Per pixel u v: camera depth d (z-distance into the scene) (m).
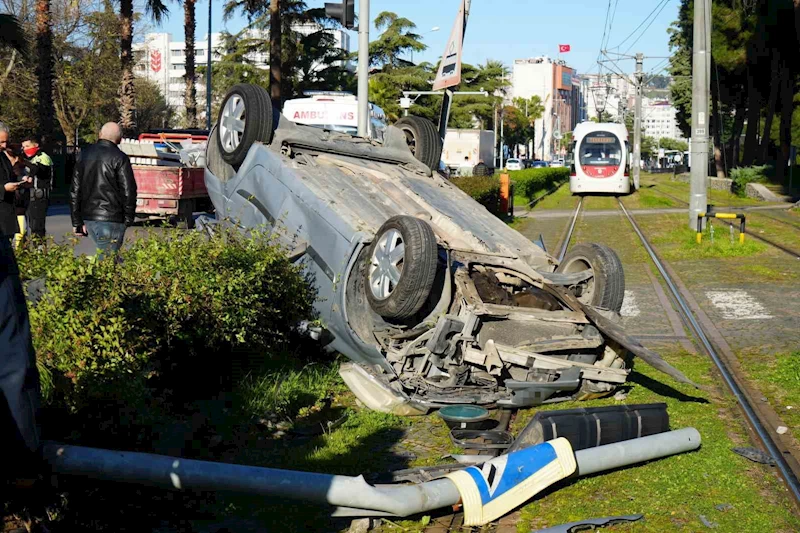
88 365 5.18
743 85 60.91
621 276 7.91
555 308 7.70
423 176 9.84
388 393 6.92
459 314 7.24
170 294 6.48
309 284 8.14
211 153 9.90
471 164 55.72
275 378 7.18
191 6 44.53
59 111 57.62
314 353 8.29
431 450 6.18
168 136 29.06
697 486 5.49
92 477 4.41
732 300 12.33
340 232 7.79
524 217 27.69
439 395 7.00
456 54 14.76
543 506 5.20
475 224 8.76
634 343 6.77
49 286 5.48
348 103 16.20
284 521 4.90
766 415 7.01
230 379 7.03
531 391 6.83
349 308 7.64
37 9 31.92
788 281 14.04
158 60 110.56
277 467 5.63
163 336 6.29
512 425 6.73
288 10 51.53
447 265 7.35
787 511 5.14
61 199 33.72
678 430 6.12
